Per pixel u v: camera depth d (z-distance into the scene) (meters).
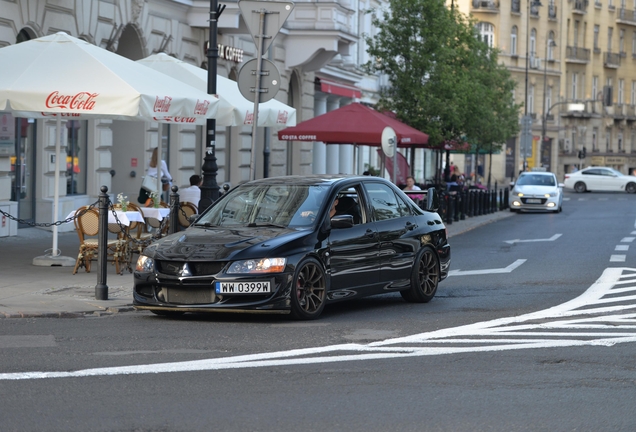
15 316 14.73
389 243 16.44
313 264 14.77
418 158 88.88
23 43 20.11
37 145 29.86
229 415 8.80
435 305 16.92
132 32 35.25
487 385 10.16
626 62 137.75
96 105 18.89
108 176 34.06
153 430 8.29
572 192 98.88
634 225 42.38
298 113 53.66
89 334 13.17
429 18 50.62
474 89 53.56
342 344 12.55
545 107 121.81
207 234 14.93
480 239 34.34
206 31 40.88
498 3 113.75
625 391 9.92
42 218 29.94
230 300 14.15
